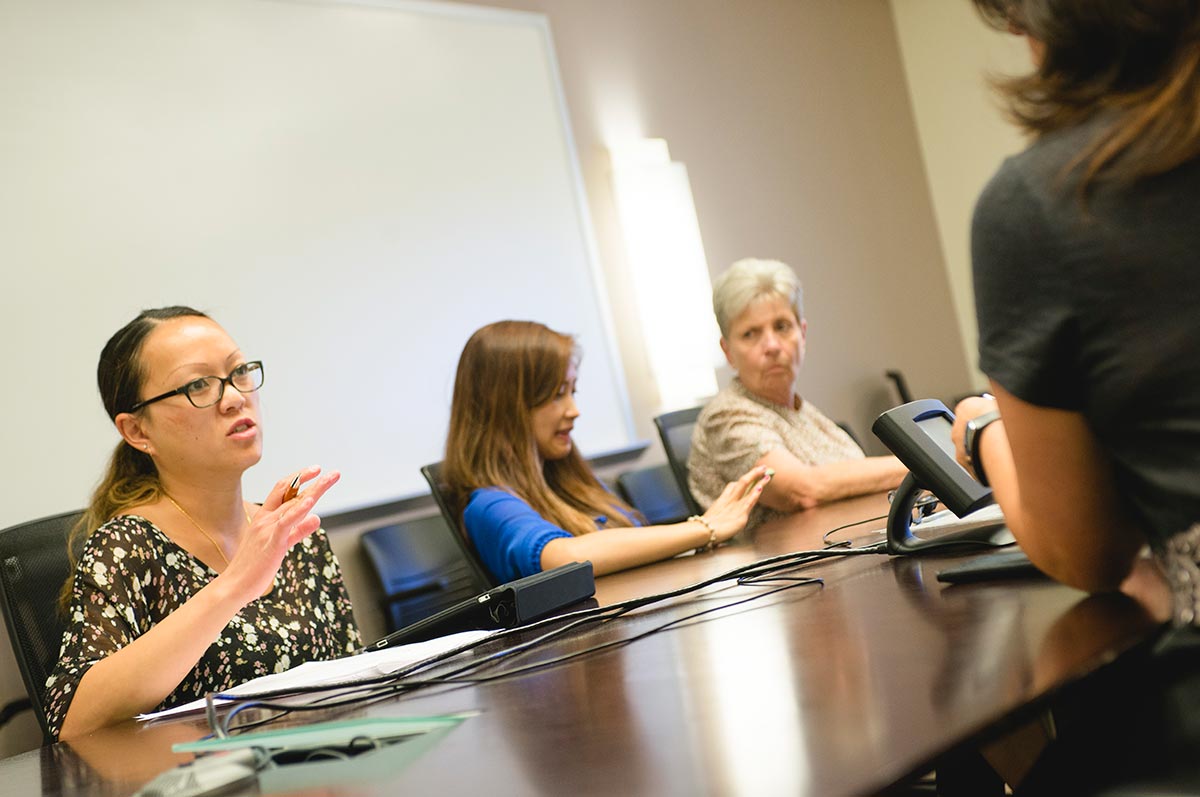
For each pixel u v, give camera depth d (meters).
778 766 0.58
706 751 0.64
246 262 3.25
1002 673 0.70
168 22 3.21
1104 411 0.78
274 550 1.36
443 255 3.68
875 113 5.45
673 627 1.14
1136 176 0.73
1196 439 0.74
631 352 4.13
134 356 1.67
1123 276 0.74
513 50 4.00
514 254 3.86
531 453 2.28
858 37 5.46
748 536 2.27
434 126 3.73
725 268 4.56
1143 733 0.70
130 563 1.56
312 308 3.35
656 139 4.38
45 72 2.98
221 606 1.34
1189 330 0.73
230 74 3.30
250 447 1.68
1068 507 0.86
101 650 1.45
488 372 2.28
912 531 1.51
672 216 4.25
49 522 1.82
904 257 5.41
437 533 3.18
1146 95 0.74
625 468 3.99
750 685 0.79
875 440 5.03
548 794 0.62
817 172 5.07
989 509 1.57
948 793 1.11
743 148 4.75
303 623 1.71
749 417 2.87
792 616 1.06
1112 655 0.72
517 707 0.88
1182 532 0.76
